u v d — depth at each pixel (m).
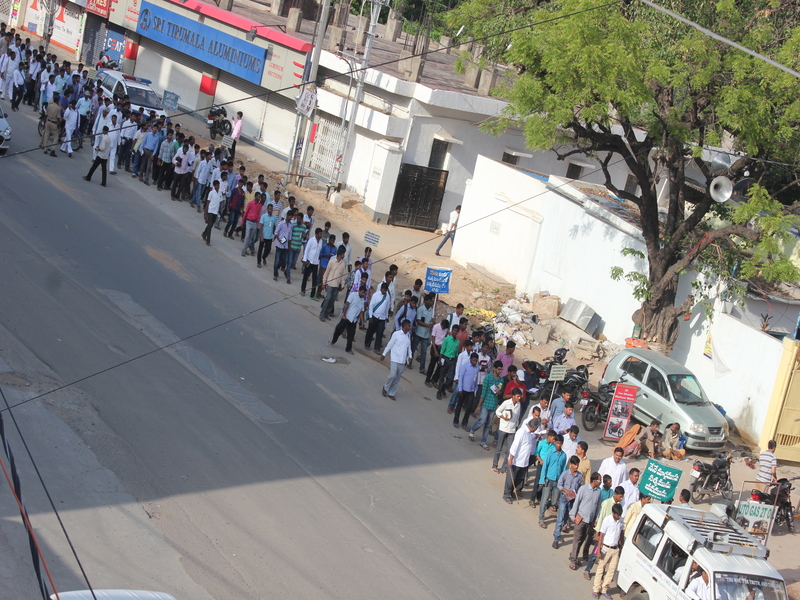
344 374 16.86
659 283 20.66
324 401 15.11
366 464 13.26
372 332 18.77
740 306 21.25
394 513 12.03
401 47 41.84
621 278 22.64
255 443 12.53
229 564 9.42
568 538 13.37
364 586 9.91
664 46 18.94
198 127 35.94
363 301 18.06
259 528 10.36
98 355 13.54
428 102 29.47
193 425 12.38
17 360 12.40
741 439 19.62
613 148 20.28
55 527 8.97
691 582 10.16
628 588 11.26
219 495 10.78
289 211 20.81
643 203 20.72
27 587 7.91
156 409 12.44
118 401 12.27
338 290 19.62
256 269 21.50
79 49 45.31
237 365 15.23
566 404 15.33
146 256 19.23
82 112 27.02
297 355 16.92
